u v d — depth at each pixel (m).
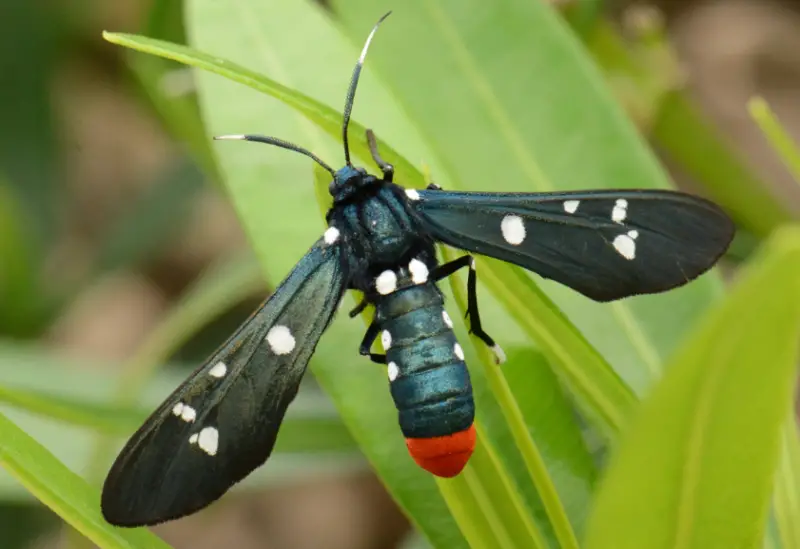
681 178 0.31
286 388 0.19
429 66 0.21
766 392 0.17
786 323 0.17
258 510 0.33
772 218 0.25
